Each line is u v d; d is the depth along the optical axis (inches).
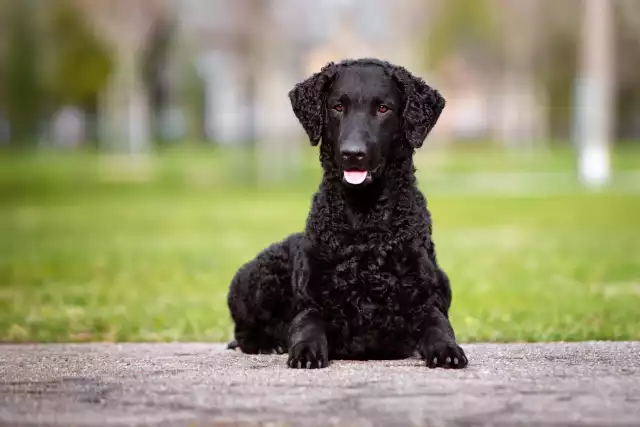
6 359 283.7
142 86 2603.3
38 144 3484.3
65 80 2834.6
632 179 1642.5
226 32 1991.9
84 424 196.7
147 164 2322.8
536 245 732.0
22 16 2618.1
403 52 2314.2
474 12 2426.2
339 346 261.3
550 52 2522.1
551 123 3034.0
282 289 283.1
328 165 265.1
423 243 260.1
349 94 263.3
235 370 251.9
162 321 395.5
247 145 2859.3
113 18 2247.8
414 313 258.1
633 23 2204.7
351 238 256.1
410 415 198.1
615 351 285.6
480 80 2869.1
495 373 240.5
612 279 523.8
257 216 1037.8
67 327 376.8
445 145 2758.4
